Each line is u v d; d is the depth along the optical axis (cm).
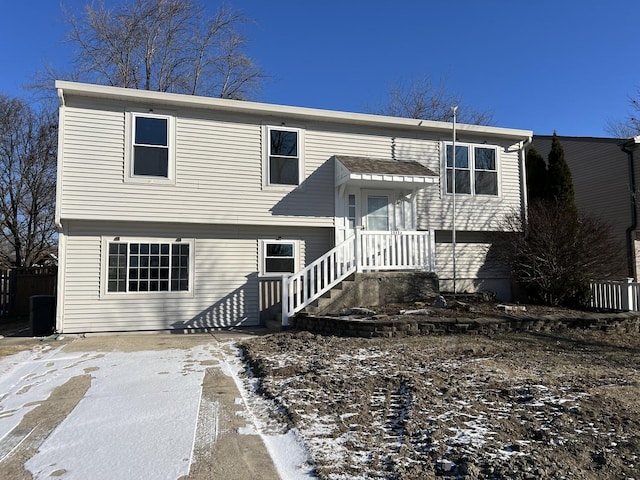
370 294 1151
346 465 375
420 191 1384
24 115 2273
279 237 1274
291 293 1090
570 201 1570
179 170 1163
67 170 1078
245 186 1215
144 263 1157
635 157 1708
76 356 824
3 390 627
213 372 691
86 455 409
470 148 1445
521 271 1288
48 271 1600
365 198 1322
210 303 1202
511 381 574
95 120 1106
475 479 344
